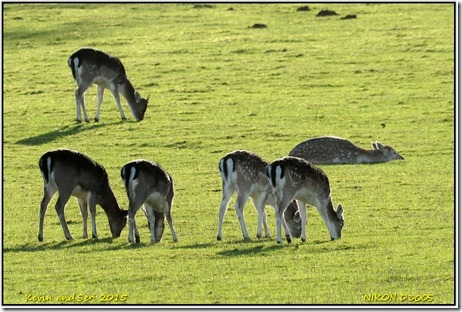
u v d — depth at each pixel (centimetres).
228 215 6047
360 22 14388
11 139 8706
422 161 7675
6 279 4425
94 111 9931
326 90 10494
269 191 5384
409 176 7112
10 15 15500
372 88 10519
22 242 5303
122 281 4356
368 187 6769
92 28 14512
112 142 8519
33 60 12412
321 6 15925
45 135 8812
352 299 4066
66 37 13950
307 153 7681
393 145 8262
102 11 15862
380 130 8825
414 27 13812
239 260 4691
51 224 5856
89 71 9206
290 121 9212
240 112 9588
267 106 9800
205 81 11012
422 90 10362
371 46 12619
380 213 5978
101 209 6216
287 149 8188
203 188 6856
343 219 5512
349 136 8625
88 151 8225
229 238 5372
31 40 13788
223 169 5322
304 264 4600
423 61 11694
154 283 4319
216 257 4762
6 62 12306
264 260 4684
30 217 6062
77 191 5369
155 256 4794
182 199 6512
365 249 4928
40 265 4659
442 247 4956
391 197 6444
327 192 5256
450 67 11350
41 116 9581
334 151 7662
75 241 5306
